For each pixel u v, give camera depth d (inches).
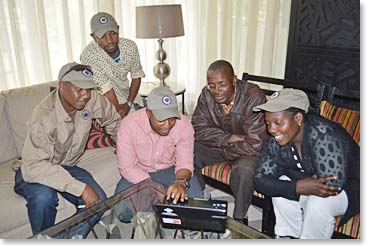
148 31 119.7
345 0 100.3
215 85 76.1
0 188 75.5
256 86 80.0
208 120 84.0
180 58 154.4
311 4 107.0
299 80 115.5
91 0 130.3
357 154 62.4
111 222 64.1
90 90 69.5
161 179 75.5
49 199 69.7
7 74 113.1
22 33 115.2
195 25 147.3
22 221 71.4
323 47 107.8
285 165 67.1
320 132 59.8
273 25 123.1
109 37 99.3
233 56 139.3
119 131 72.8
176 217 59.6
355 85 103.9
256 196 76.9
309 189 61.5
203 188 82.0
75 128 74.9
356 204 61.6
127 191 68.7
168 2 145.9
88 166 84.7
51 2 120.2
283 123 59.9
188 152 74.3
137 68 112.0
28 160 69.8
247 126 78.3
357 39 100.5
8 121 87.8
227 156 81.0
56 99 71.3
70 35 125.1
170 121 65.2
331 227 62.7
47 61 120.0
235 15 133.9
